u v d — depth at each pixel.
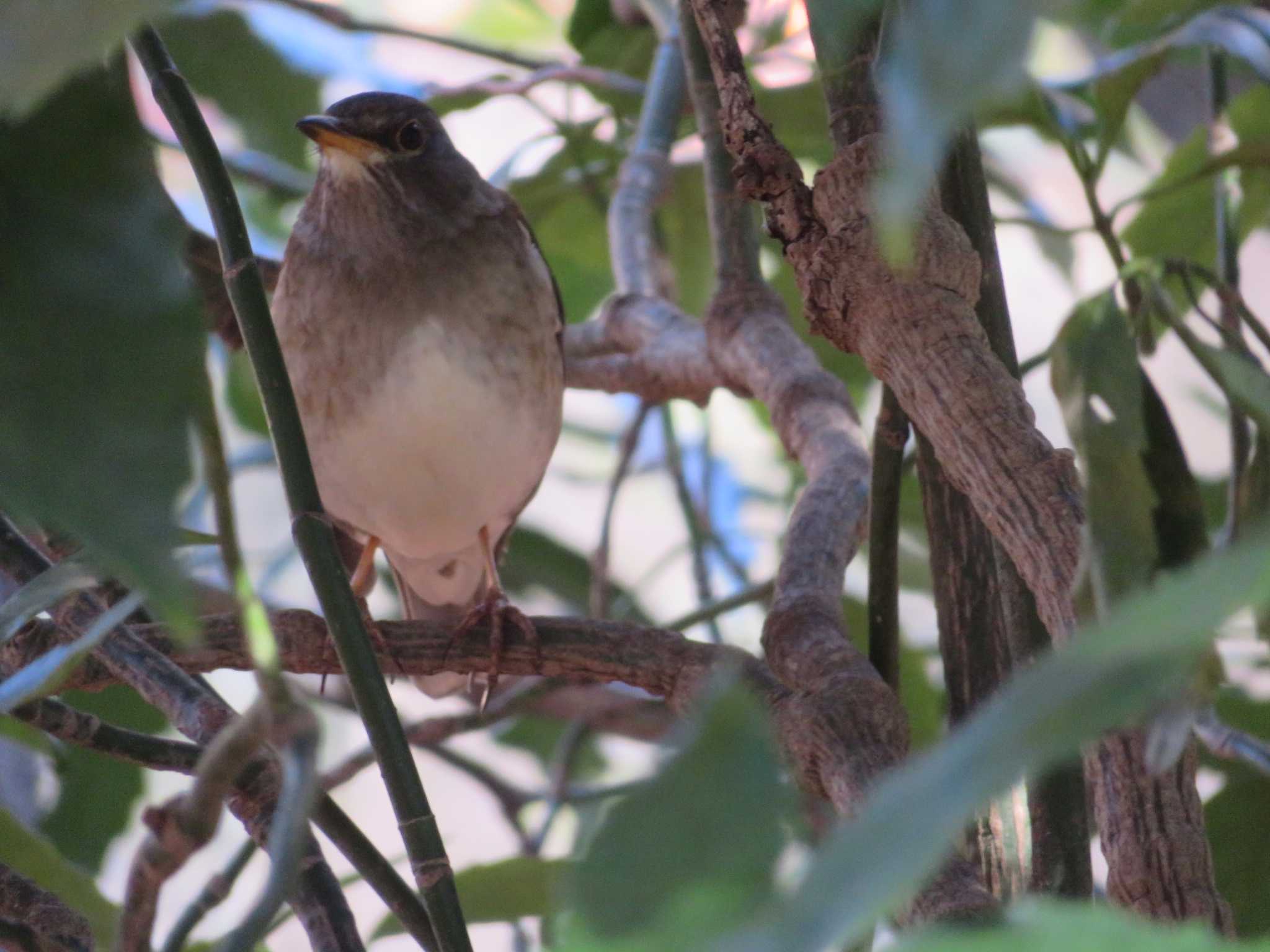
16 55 2.08
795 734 5.80
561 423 6.07
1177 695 3.36
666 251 6.13
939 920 4.30
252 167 6.14
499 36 6.27
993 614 5.85
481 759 6.27
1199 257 5.99
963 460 4.89
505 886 5.91
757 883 1.96
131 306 2.50
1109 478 4.53
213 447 3.34
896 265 2.45
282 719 3.27
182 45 6.09
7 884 5.85
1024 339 6.23
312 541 4.88
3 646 5.86
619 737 6.16
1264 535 1.76
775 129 6.05
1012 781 1.91
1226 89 5.96
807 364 5.97
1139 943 1.89
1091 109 6.04
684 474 6.11
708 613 6.02
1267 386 4.28
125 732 5.86
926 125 1.72
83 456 2.35
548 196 6.13
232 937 3.03
